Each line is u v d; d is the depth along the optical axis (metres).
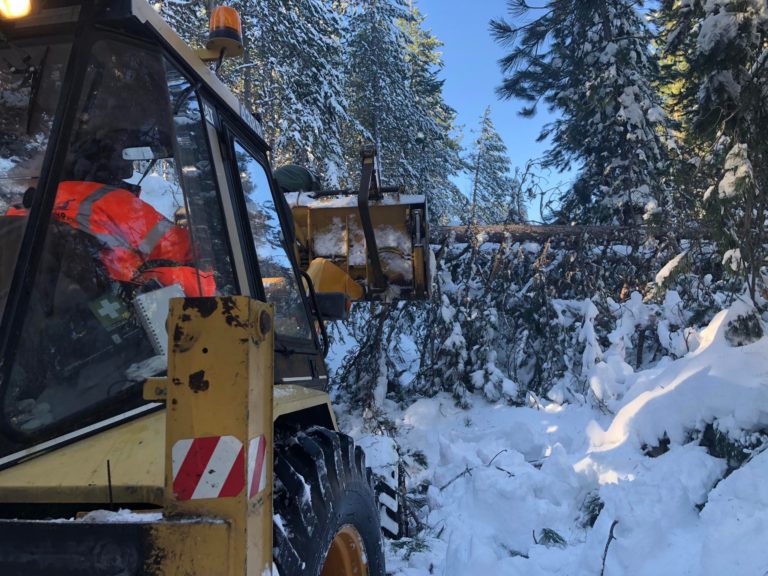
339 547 2.19
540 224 8.59
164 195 1.79
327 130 15.77
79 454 1.41
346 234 4.84
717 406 4.36
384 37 21.92
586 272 7.96
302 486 1.78
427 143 23.17
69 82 1.63
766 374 4.33
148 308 1.70
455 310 7.69
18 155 1.68
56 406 1.50
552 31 11.05
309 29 15.10
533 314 7.93
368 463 4.59
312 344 2.88
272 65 13.82
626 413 5.00
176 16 11.55
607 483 4.13
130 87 1.74
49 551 1.16
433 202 23.14
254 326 1.22
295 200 4.89
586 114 11.34
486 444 6.07
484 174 26.88
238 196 2.21
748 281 4.70
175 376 1.21
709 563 2.95
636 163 9.98
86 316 1.60
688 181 5.44
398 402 7.59
